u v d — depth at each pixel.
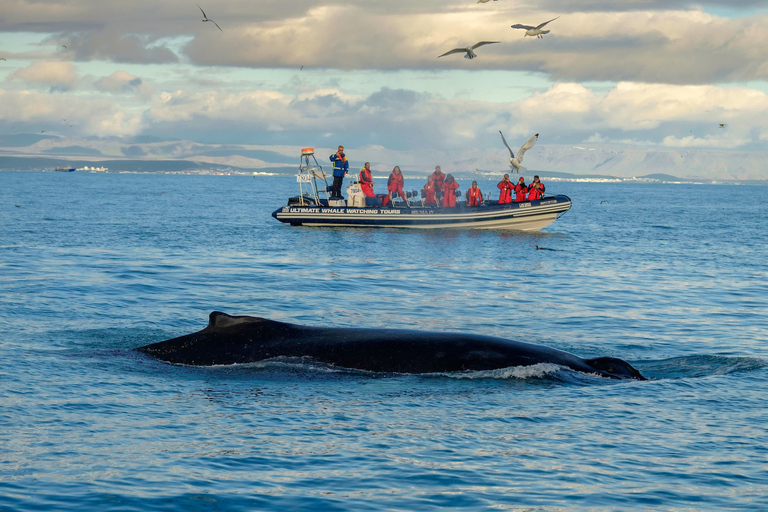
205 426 12.37
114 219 73.88
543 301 28.78
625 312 26.39
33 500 9.33
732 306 28.02
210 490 9.80
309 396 14.06
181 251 45.44
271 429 12.26
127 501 9.38
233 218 79.94
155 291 29.56
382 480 10.23
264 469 10.55
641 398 14.27
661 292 31.58
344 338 16.36
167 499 9.48
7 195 129.88
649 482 10.30
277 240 54.72
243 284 32.28
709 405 13.87
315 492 9.80
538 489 10.01
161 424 12.43
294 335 16.66
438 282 34.06
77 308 24.86
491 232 63.94
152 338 19.77
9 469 10.30
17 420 12.41
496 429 12.40
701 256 48.19
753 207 150.88
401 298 29.19
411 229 66.19
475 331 22.42
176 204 112.06
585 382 15.24
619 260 45.12
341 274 36.38
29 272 33.62
